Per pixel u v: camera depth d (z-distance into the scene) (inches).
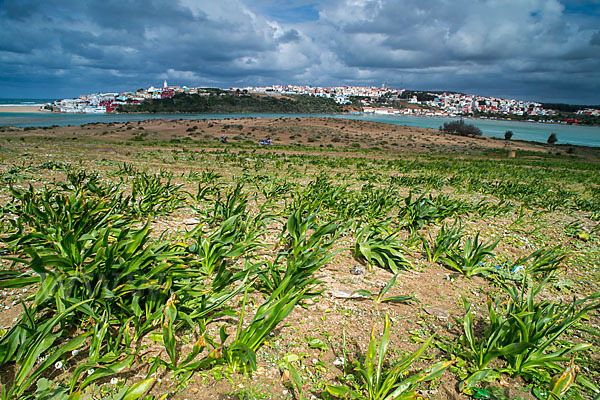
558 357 105.2
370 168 727.7
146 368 100.8
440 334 129.3
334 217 261.9
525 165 1244.5
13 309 122.8
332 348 117.3
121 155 665.0
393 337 125.8
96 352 97.3
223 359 104.1
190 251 161.3
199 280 144.5
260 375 101.8
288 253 159.6
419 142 2421.3
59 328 113.1
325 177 452.1
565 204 437.4
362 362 110.5
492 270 185.3
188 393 93.5
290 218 169.2
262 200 320.8
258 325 105.6
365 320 135.6
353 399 92.0
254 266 134.0
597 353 127.4
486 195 463.8
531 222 320.2
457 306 152.3
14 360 97.4
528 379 108.3
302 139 2203.5
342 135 2474.2
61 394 87.2
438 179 532.7
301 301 144.5
